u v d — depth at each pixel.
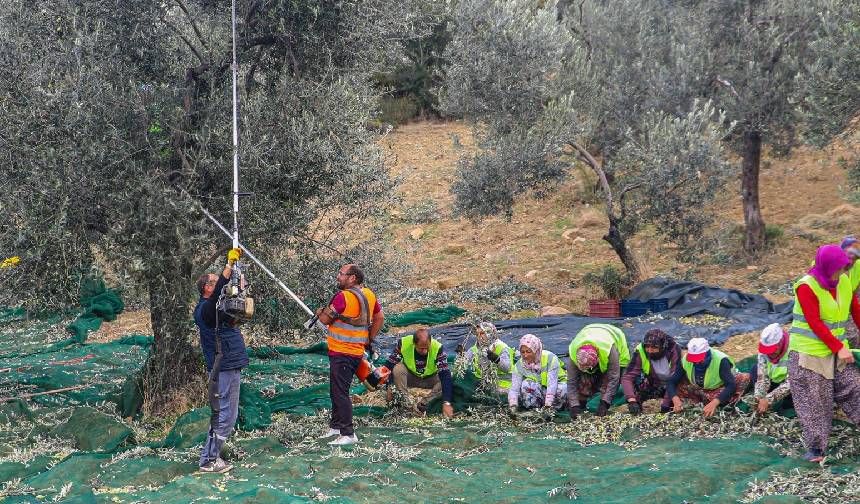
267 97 9.82
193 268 9.66
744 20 15.98
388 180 10.08
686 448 7.54
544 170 15.32
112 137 8.65
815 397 6.90
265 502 6.39
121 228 8.72
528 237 19.69
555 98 16.52
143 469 7.36
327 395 9.96
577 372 8.84
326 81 9.91
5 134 8.38
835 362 6.98
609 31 18.38
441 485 6.96
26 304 8.76
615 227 15.57
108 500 6.71
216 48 10.35
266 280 9.79
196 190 9.23
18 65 8.56
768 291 14.73
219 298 7.39
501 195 15.46
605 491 6.63
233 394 7.52
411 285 17.58
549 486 6.89
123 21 9.32
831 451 7.09
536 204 21.20
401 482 7.04
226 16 10.03
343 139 9.55
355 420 9.02
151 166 9.19
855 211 17.77
